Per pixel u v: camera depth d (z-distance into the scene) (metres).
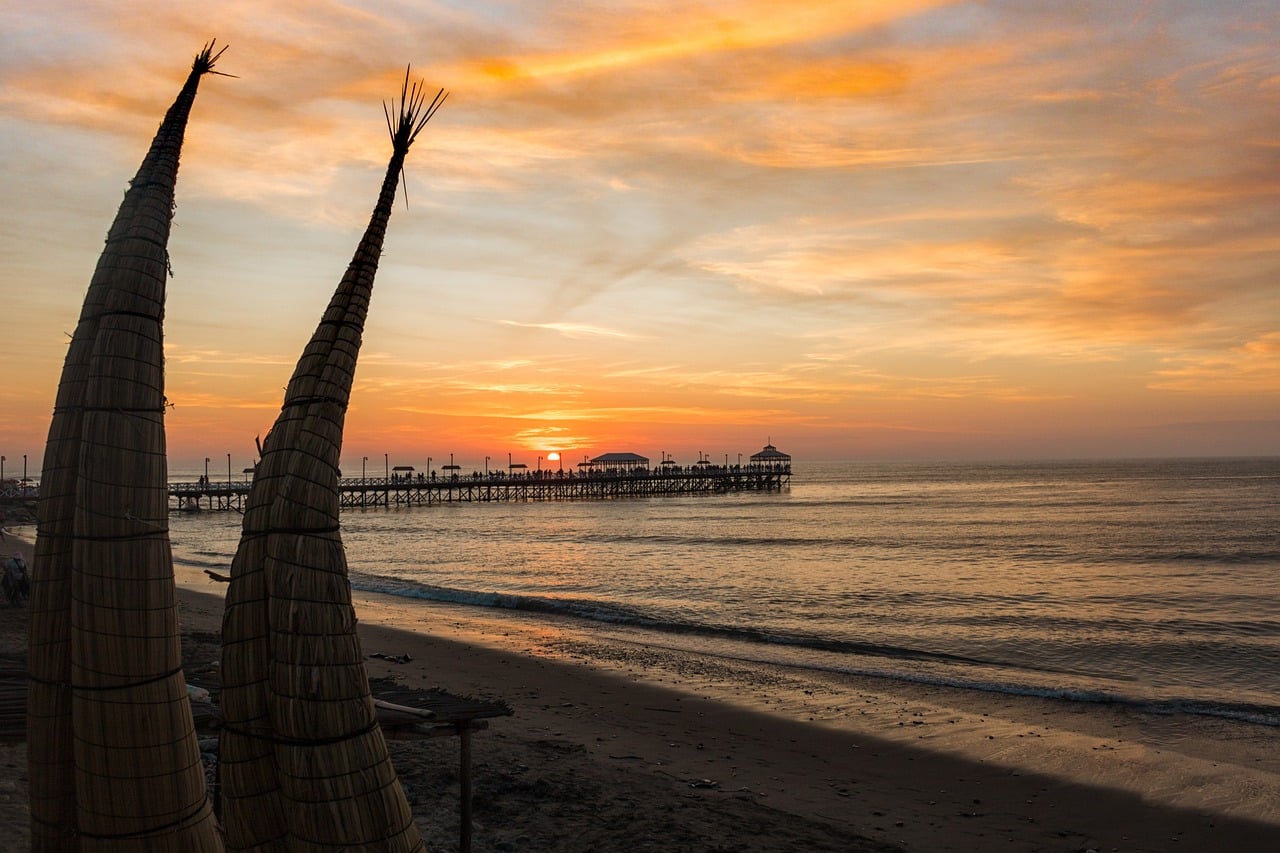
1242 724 16.34
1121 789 12.66
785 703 17.53
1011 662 23.39
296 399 4.15
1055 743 14.87
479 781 11.23
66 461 3.92
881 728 15.72
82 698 3.66
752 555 54.53
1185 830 11.23
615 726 15.34
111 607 3.67
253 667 3.96
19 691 6.53
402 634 24.86
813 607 33.81
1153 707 17.50
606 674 20.00
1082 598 36.25
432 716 7.79
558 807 10.54
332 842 3.75
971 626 29.52
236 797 3.93
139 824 3.65
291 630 3.85
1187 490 133.75
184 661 16.47
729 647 24.34
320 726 3.80
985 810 11.77
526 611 31.22
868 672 20.80
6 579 23.42
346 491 105.50
